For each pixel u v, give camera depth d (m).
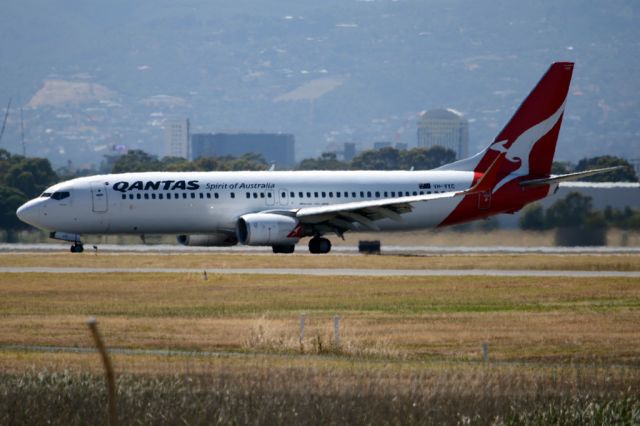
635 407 87.31
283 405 85.25
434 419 83.75
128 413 83.44
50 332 126.38
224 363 104.69
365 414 84.06
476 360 111.44
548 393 91.19
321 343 118.06
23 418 83.50
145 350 115.19
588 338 124.69
